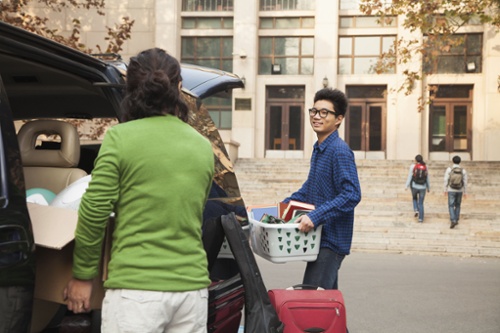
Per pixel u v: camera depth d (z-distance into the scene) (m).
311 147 30.34
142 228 2.49
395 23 29.98
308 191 4.62
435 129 30.00
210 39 31.23
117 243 2.52
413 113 29.53
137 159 2.51
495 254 14.74
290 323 3.71
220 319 3.55
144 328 2.41
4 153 2.50
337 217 4.18
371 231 16.75
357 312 7.27
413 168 17.66
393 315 7.13
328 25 29.78
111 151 2.50
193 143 2.64
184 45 31.34
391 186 21.80
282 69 30.73
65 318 3.13
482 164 25.05
